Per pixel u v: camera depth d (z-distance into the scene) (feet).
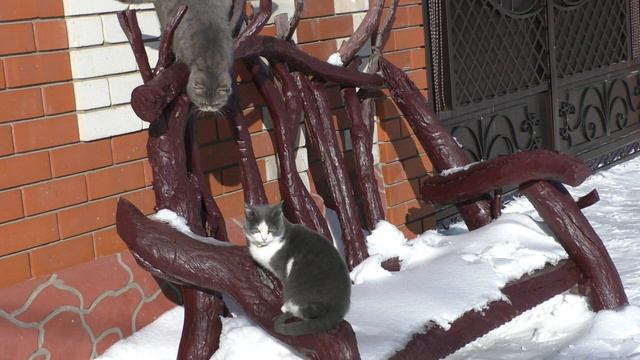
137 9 13.12
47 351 12.13
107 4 12.72
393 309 12.13
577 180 13.19
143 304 13.00
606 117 22.56
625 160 23.15
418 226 16.57
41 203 12.25
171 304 13.29
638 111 23.85
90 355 12.47
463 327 12.14
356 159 14.46
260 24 13.16
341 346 11.06
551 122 20.29
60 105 12.40
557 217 13.50
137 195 13.12
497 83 18.88
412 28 16.39
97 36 12.64
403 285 12.69
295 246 11.43
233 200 14.15
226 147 14.03
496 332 13.43
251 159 13.28
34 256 12.19
